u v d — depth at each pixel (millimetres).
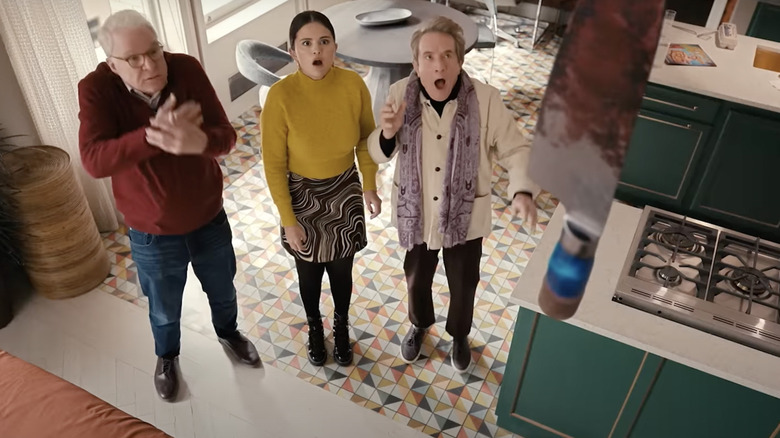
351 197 2551
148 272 2488
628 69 403
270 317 3244
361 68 5418
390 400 2871
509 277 3510
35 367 2242
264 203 3990
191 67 2227
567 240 453
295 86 2256
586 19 414
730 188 3635
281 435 2721
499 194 4098
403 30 4148
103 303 3285
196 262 2588
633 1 396
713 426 2160
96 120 2066
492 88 2201
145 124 2180
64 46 3033
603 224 431
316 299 2879
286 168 2455
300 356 3055
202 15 4188
